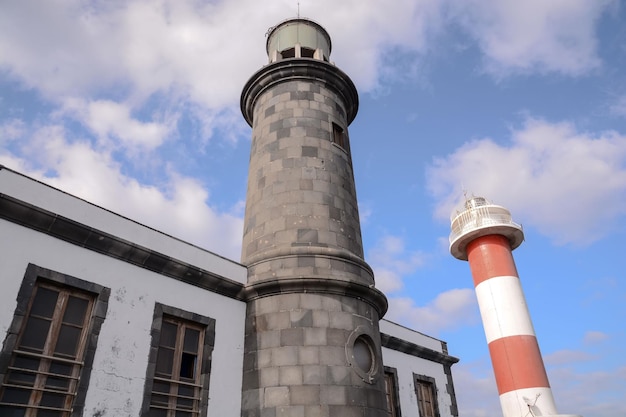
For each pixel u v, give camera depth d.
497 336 14.39
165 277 10.58
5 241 8.25
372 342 11.52
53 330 8.48
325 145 14.54
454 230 16.92
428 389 19.89
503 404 13.70
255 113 16.44
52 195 9.27
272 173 13.87
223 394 10.43
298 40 17.95
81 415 8.12
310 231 12.62
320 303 11.17
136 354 9.30
